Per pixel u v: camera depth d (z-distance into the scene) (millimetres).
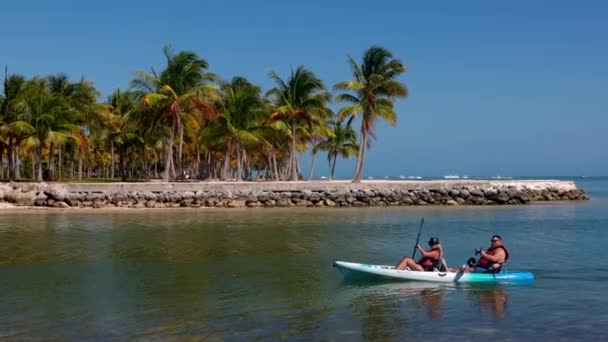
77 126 59781
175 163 92750
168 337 13852
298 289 19016
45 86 62844
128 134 72375
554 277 20984
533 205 57062
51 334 14102
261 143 67938
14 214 45156
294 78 64250
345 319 15414
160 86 58188
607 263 24031
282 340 13617
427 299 17594
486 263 20281
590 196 79562
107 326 14750
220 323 15023
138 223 38812
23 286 19453
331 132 73688
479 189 58438
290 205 53562
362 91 59844
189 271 22078
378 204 55438
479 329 14508
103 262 23984
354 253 26656
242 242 29859
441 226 38062
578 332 14242
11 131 56969
